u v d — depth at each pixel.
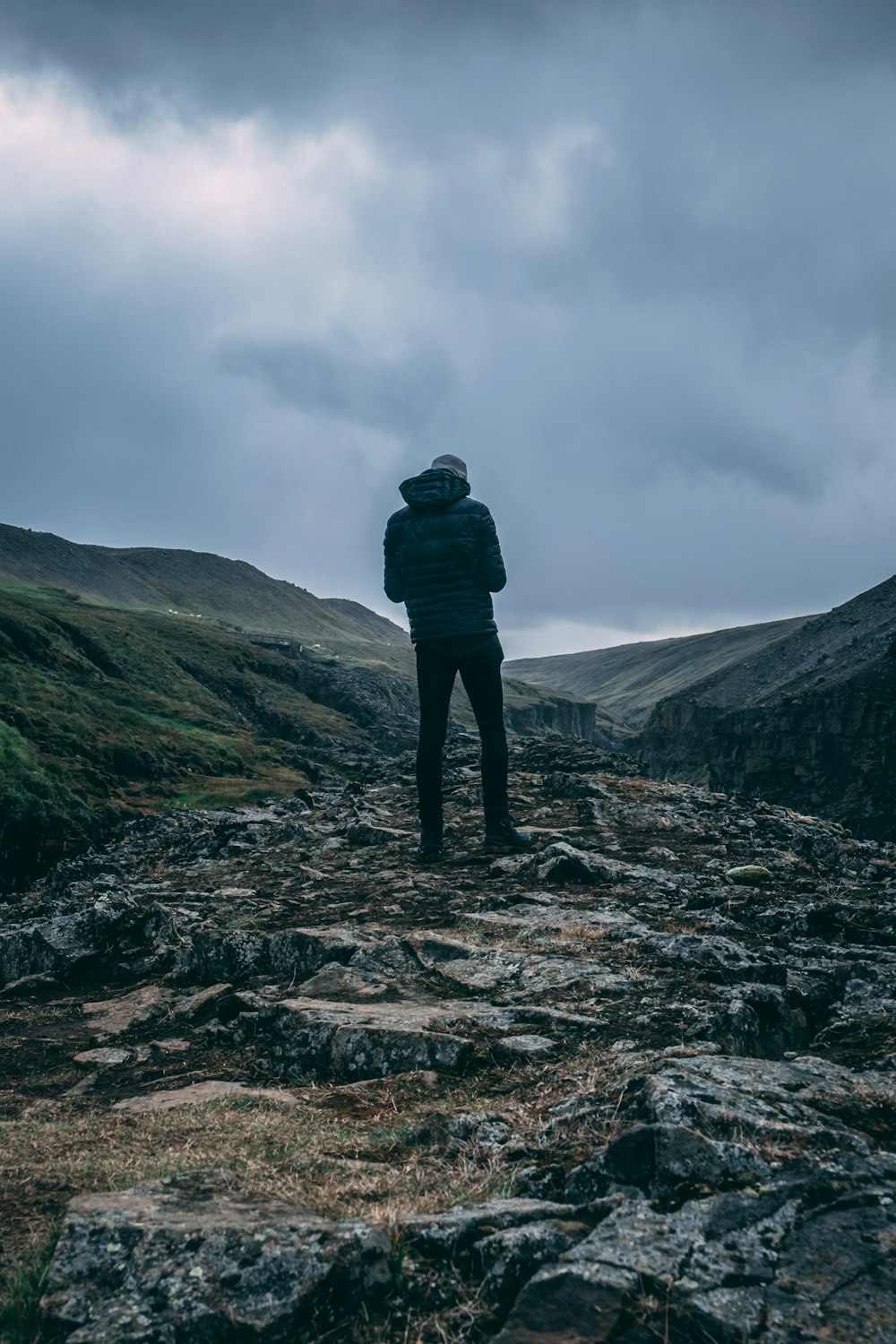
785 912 7.50
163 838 18.67
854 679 166.62
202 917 9.17
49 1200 3.17
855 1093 3.54
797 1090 3.55
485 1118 3.70
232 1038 5.85
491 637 10.10
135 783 40.16
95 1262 2.53
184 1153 3.60
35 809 30.95
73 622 72.38
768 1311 2.14
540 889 8.84
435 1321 2.30
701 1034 4.54
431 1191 3.04
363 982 6.16
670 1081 3.44
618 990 5.36
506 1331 2.14
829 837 12.50
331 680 100.25
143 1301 2.35
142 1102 4.70
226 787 41.31
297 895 9.94
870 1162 2.82
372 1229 2.52
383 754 74.44
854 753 160.50
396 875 10.14
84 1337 2.24
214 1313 2.28
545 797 15.53
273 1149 3.58
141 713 55.72
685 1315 2.12
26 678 49.81
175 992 7.51
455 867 10.25
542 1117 3.65
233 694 79.69
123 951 8.61
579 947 6.45
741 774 180.12
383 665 123.94
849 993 5.60
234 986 7.12
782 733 170.00
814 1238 2.42
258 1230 2.54
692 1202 2.61
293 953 7.14
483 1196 2.95
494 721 10.58
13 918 11.60
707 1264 2.31
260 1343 2.23
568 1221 2.61
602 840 11.55
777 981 5.75
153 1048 5.97
